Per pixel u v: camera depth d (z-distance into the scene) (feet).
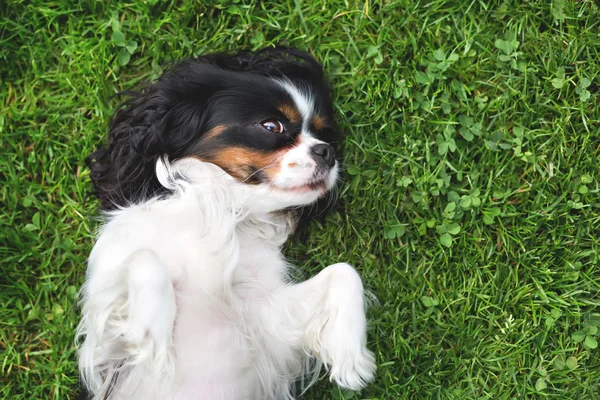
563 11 4.05
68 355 3.91
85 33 4.07
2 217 3.99
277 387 3.59
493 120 4.02
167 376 3.33
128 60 4.04
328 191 3.59
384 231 3.95
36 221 3.98
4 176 4.04
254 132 3.43
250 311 3.53
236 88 3.45
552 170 3.98
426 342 3.92
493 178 4.00
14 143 4.02
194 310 3.39
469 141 4.02
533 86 4.02
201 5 4.08
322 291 3.56
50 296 3.98
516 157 4.00
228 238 3.42
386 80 4.01
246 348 3.46
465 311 3.92
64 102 4.04
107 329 3.24
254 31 4.09
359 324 3.50
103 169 3.60
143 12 4.07
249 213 3.50
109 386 3.38
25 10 4.07
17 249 3.97
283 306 3.55
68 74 4.04
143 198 3.51
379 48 4.03
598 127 4.01
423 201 3.96
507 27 4.07
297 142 3.47
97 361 3.29
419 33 4.05
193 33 4.07
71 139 4.02
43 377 3.93
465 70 4.05
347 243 3.98
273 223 3.61
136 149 3.50
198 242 3.40
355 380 3.50
